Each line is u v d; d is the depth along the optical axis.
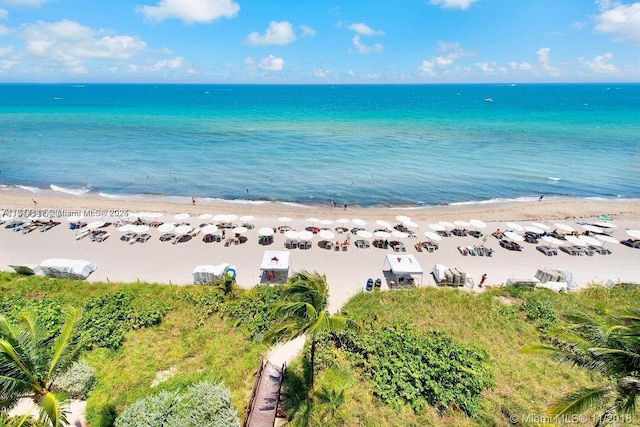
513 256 31.03
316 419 14.34
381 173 56.16
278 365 17.23
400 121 112.44
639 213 41.47
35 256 28.41
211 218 33.31
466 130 95.19
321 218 38.69
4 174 51.53
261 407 14.73
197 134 84.00
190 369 16.88
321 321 12.70
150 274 26.58
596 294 24.72
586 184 52.53
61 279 24.77
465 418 14.62
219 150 68.25
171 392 14.73
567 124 106.81
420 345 18.17
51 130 86.31
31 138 76.06
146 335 19.08
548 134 89.50
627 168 59.97
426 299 23.34
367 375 16.55
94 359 16.97
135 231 30.33
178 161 60.12
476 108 159.25
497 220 39.28
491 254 30.95
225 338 19.09
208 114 126.25
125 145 70.88
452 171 57.81
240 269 27.67
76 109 138.50
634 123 108.25
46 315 19.48
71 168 55.03
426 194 48.06
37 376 11.34
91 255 28.84
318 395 15.45
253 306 21.64
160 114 124.56
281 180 51.94
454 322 21.06
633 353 10.62
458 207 44.06
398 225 36.53
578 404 10.66
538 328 20.58
